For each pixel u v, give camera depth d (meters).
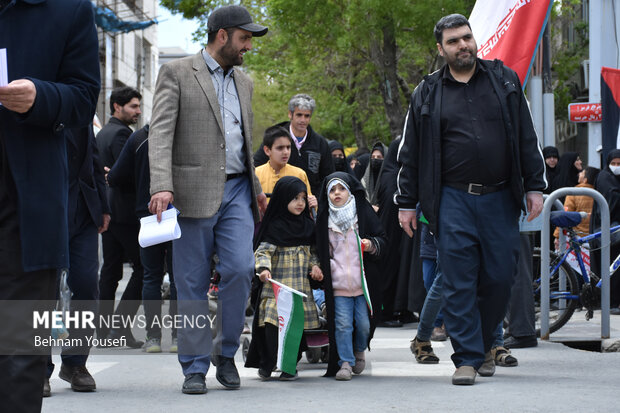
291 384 7.88
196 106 7.48
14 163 4.19
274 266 8.45
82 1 4.52
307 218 8.59
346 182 8.47
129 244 11.01
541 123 17.09
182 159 7.48
